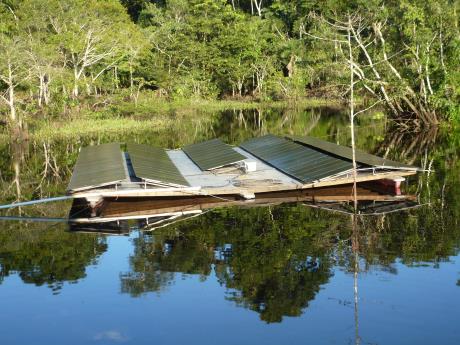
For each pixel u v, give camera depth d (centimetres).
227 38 7075
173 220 1870
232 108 6500
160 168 2333
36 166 3055
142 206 2041
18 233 1780
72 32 4950
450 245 1533
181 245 1622
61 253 1584
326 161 2302
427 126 4128
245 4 9088
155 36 6688
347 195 2117
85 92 5550
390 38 4219
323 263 1438
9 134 4088
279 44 6994
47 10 4859
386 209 1925
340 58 4988
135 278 1385
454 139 3569
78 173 2300
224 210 1972
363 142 3634
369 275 1345
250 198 2089
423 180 2367
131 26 5756
